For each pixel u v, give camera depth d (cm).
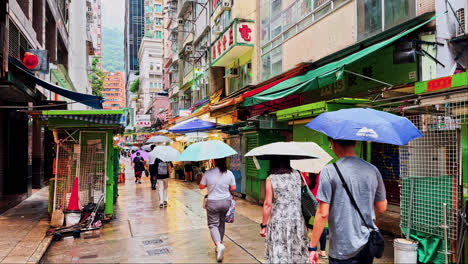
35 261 528
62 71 2095
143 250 593
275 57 1278
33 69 1090
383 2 736
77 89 3556
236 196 1189
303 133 754
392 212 724
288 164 398
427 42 597
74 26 3516
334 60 910
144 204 1076
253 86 1296
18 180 1284
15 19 1017
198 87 2408
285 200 383
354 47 820
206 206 542
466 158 417
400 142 293
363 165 277
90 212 768
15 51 1048
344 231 263
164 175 1027
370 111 322
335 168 272
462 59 567
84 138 814
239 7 1528
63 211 761
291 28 1151
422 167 475
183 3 2672
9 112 1270
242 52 1576
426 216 456
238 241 637
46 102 1248
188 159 539
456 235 417
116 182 1122
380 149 777
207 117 1638
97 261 539
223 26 1717
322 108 647
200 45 2362
